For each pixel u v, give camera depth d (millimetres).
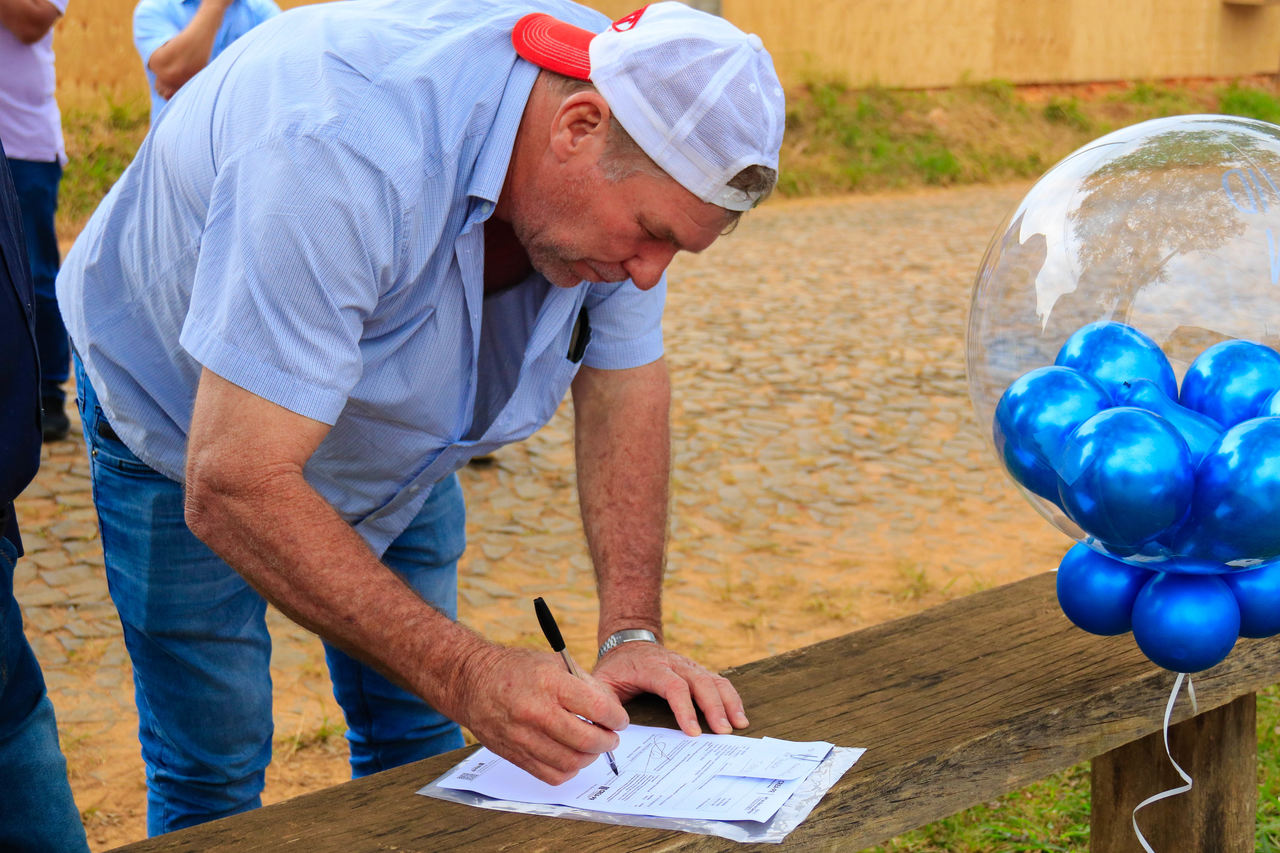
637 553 2109
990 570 4559
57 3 4688
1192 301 1695
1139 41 18891
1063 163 1890
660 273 1829
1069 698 1790
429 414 1986
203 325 1650
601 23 1956
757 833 1493
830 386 6789
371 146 1644
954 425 6191
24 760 1747
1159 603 1644
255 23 4812
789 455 5719
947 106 16688
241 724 2270
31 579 4227
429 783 1635
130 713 3521
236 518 1641
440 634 1600
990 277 1865
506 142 1756
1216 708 2150
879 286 9391
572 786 1611
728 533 4863
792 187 14062
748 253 10625
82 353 2084
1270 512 1476
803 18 15852
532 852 1462
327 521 1650
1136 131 1872
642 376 2221
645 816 1531
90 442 2184
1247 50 20188
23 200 4891
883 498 5250
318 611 1627
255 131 1665
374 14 1777
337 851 1475
